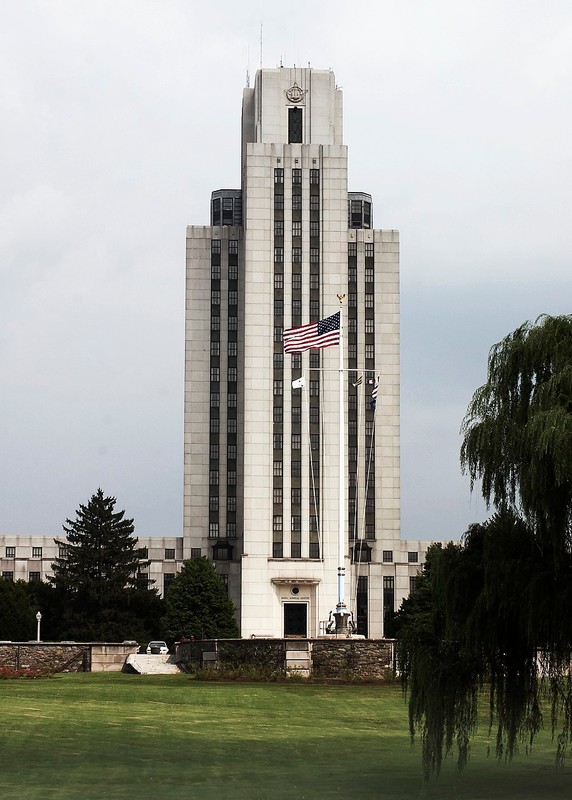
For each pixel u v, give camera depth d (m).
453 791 35.06
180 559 191.00
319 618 170.75
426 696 34.94
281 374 175.50
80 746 43.44
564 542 33.12
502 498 34.56
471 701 35.00
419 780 37.16
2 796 33.62
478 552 35.16
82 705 57.12
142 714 53.88
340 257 178.38
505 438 34.41
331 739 46.88
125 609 164.75
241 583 171.25
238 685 69.81
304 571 171.38
